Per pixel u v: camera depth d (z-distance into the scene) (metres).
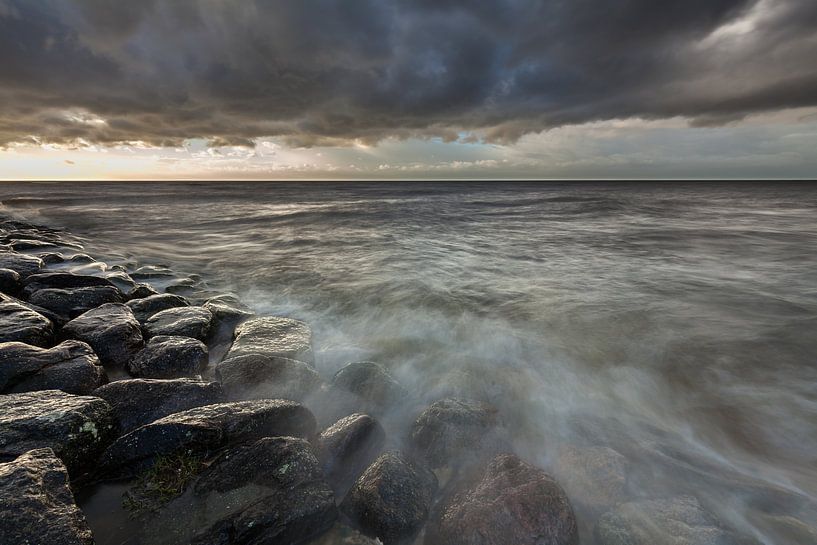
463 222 32.19
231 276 14.91
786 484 4.71
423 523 3.90
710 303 11.41
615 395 6.80
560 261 17.17
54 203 53.69
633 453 5.12
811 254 17.98
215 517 3.73
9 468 3.55
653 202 53.16
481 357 8.18
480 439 5.02
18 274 10.83
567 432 5.64
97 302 9.55
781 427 5.90
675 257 17.78
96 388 5.61
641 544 3.54
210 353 7.79
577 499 4.27
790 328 9.51
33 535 3.03
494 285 13.48
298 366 6.41
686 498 4.09
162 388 5.34
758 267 15.70
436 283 13.75
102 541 3.60
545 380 7.27
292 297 12.20
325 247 20.95
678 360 8.07
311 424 5.16
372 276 14.73
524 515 3.62
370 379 6.27
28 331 6.81
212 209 45.12
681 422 6.01
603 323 10.05
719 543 3.50
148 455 4.26
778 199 60.47
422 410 6.13
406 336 9.25
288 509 3.68
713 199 59.81
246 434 4.58
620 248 20.09
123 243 22.78
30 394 4.93
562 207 45.78
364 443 4.80
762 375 7.45
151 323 8.29
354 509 3.92
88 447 4.42
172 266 16.56
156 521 3.75
